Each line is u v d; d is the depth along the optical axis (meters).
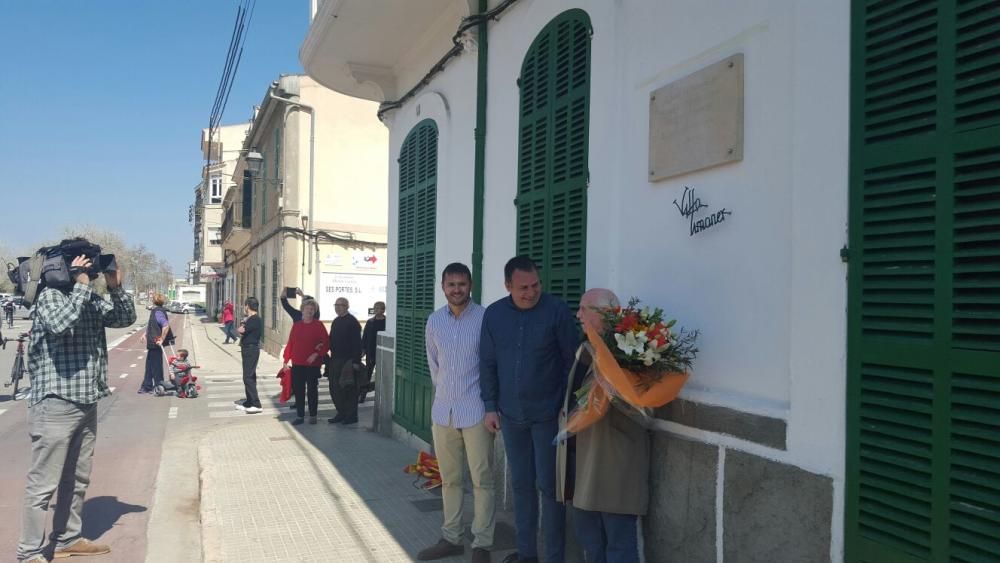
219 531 5.00
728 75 3.24
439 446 4.50
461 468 4.55
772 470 2.90
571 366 3.87
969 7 2.26
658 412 3.59
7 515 5.59
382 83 8.62
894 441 2.44
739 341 3.18
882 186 2.50
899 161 2.44
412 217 7.87
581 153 4.50
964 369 2.23
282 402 11.06
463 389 4.39
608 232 4.16
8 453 7.80
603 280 4.20
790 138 2.94
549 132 4.88
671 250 3.62
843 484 2.60
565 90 4.71
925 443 2.34
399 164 8.45
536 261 4.99
